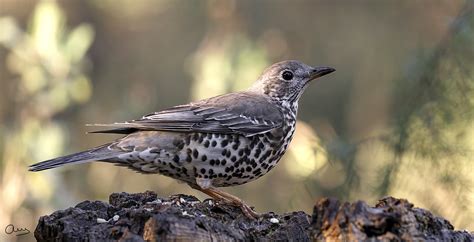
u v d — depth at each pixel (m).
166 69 20.02
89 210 8.55
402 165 13.44
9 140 15.02
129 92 18.88
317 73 11.39
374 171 13.52
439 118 13.38
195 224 7.69
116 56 20.34
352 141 14.18
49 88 15.59
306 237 8.24
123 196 9.12
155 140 9.97
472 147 13.33
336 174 14.09
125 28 20.59
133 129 10.41
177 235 7.56
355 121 18.80
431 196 13.47
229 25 17.03
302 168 13.66
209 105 10.36
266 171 10.62
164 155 9.99
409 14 19.31
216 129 10.11
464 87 13.34
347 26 19.69
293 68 11.27
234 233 7.88
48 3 16.39
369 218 7.35
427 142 13.36
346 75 19.38
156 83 19.89
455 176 13.39
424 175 13.44
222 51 16.31
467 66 13.37
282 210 16.03
